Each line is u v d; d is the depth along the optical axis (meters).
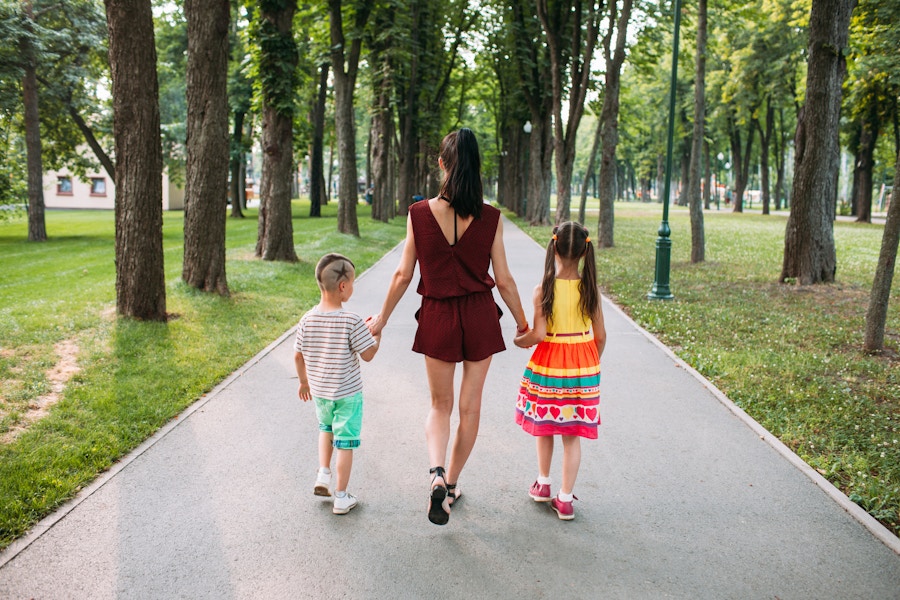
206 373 6.33
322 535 3.51
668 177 11.38
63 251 19.38
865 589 3.07
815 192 12.41
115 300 9.25
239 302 9.76
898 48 16.48
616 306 10.80
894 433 5.07
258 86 14.36
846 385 6.27
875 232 28.28
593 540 3.50
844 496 3.98
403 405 5.70
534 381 3.76
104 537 3.44
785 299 11.22
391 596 2.98
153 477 4.18
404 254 3.55
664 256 11.33
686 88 49.19
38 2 22.39
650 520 3.72
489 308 3.53
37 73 23.05
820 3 11.50
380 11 23.36
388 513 3.77
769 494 4.06
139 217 7.89
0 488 3.81
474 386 3.56
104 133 26.28
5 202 21.59
